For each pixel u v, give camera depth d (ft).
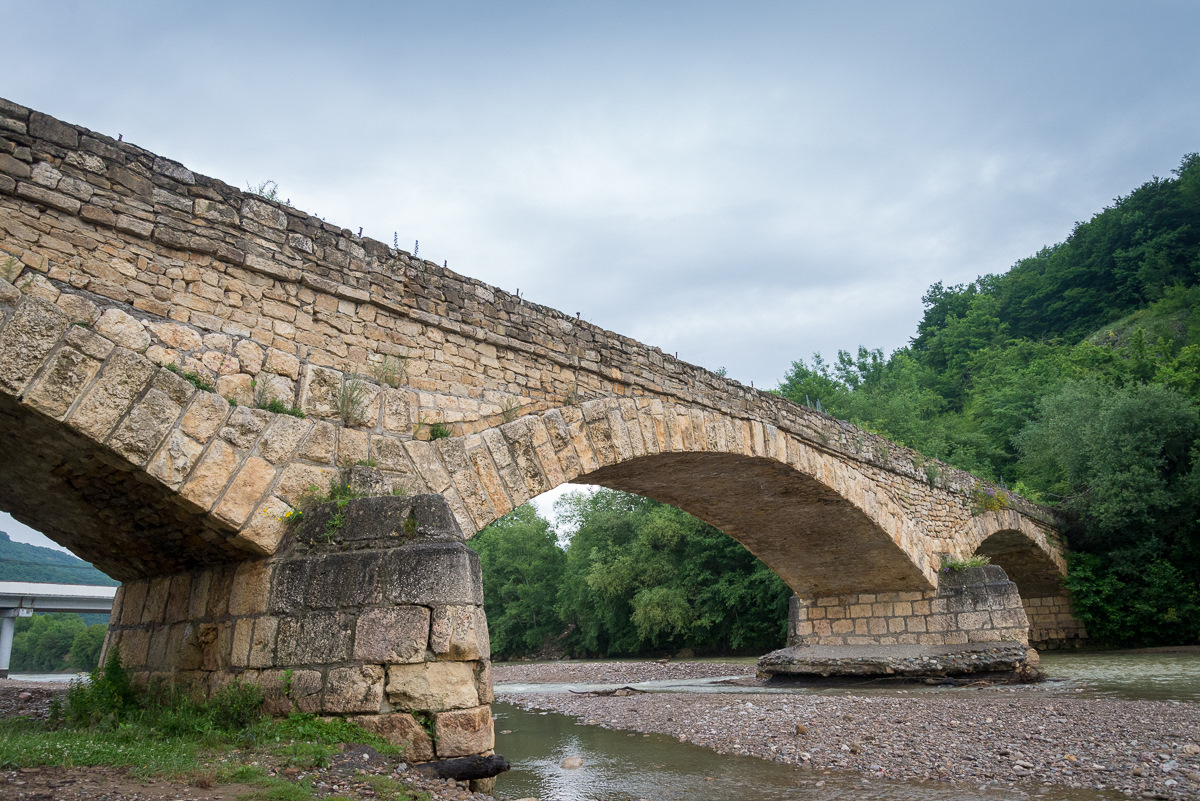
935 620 74.64
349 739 23.49
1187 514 98.84
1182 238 192.75
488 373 39.09
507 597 204.64
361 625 25.13
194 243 29.19
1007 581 71.51
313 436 30.14
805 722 46.96
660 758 39.01
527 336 41.37
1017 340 207.10
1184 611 95.91
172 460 25.88
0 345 22.91
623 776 34.42
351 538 26.94
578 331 44.75
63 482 28.84
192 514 27.09
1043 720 42.91
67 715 32.07
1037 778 30.12
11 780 17.44
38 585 131.13
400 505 27.04
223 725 25.53
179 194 29.30
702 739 44.37
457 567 25.72
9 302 23.43
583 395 44.09
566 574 176.35
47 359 23.75
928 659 70.64
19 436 25.86
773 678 80.84
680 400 50.98
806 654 79.71
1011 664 66.64
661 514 146.30
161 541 31.01
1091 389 119.34
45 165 26.05
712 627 142.41
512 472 37.65
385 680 24.31
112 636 37.55
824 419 66.33
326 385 31.71
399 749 23.43
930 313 259.80
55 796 16.60
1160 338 156.35
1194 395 117.08
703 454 52.08
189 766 20.20
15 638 279.90
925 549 76.18
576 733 50.44
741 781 32.48
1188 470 103.09
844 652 77.51
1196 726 38.60
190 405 26.73
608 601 155.02
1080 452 108.47
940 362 230.48
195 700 28.86
